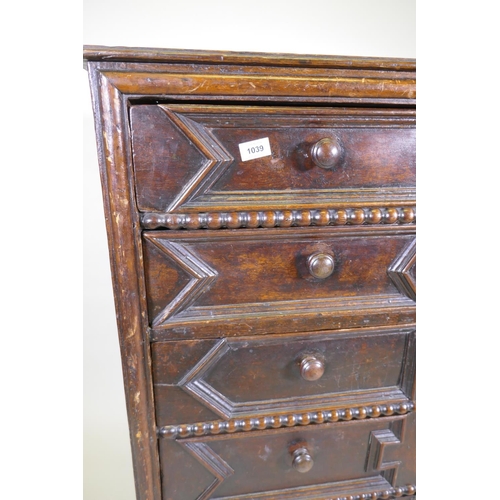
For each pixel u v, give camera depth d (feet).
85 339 3.19
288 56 1.48
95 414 3.31
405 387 2.04
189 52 1.43
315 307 1.81
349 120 1.64
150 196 1.58
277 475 2.09
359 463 2.15
